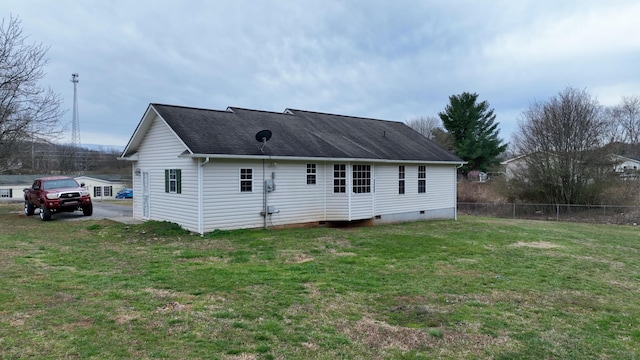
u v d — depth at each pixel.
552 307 6.20
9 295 5.68
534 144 26.94
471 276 7.89
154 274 7.27
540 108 27.03
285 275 7.41
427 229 15.19
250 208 13.34
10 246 9.85
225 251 9.76
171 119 13.16
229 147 12.58
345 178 15.41
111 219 16.11
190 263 8.36
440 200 19.89
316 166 15.05
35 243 10.49
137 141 15.55
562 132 25.53
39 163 39.22
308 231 13.35
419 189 18.73
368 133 19.44
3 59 18.30
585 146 25.05
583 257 10.41
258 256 9.23
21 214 19.17
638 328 5.43
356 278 7.39
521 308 6.08
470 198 31.42
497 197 30.05
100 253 9.34
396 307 5.86
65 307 5.25
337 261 8.84
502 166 40.16
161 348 4.11
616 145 25.53
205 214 12.29
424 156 18.66
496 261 9.41
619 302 6.64
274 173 13.89
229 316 5.15
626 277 8.48
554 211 25.39
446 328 5.10
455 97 41.31
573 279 8.04
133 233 12.44
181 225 13.21
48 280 6.61
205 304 5.61
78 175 54.56
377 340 4.62
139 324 4.75
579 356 4.43
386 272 7.96
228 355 4.03
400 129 22.41
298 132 16.16
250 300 5.87
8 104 18.58
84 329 4.52
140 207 15.98
